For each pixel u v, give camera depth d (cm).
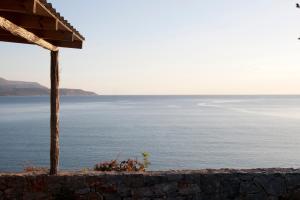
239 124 7362
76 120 8238
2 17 535
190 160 3691
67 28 682
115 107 14912
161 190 780
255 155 3991
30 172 821
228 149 4362
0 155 3909
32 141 4919
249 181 791
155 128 6594
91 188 775
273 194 788
